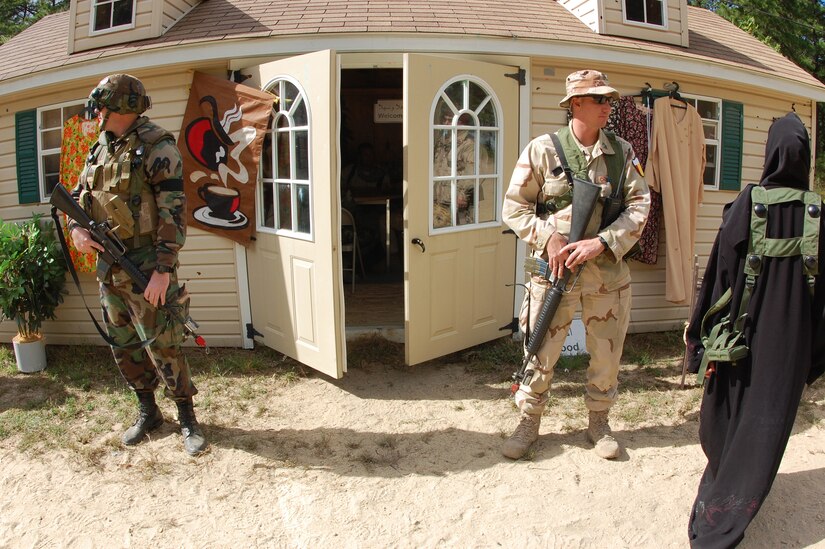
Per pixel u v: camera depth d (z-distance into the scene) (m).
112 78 3.08
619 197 3.09
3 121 5.87
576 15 5.75
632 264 5.68
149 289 3.12
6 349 5.62
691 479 3.19
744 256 2.58
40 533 2.84
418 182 4.40
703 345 2.71
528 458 3.42
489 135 4.95
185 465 3.40
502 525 2.84
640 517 2.88
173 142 3.27
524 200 3.22
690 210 5.72
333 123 4.09
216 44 4.76
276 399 4.30
